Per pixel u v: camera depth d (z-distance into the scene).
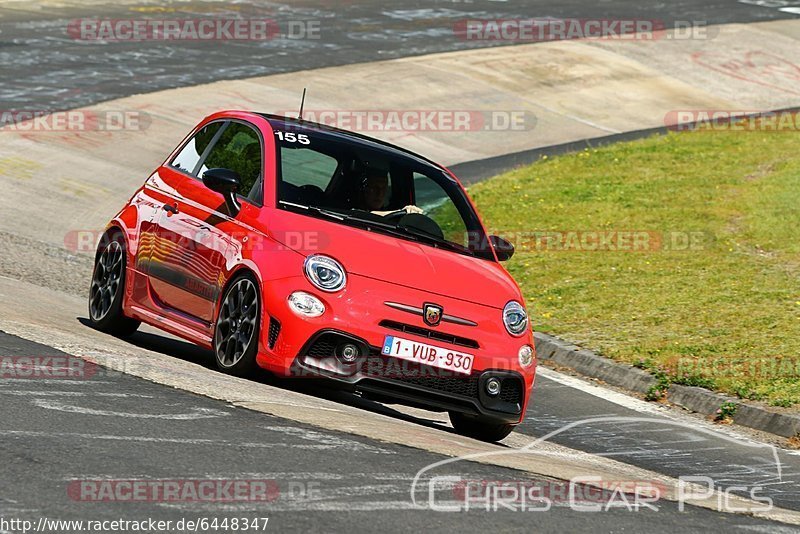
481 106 100.19
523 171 80.31
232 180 28.94
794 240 59.78
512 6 142.75
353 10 136.12
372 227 29.28
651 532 19.23
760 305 47.62
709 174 77.44
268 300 26.81
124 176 69.38
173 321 30.64
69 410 21.86
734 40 129.62
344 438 22.77
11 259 47.19
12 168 66.00
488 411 27.59
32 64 94.50
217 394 24.89
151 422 21.73
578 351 41.69
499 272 30.03
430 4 142.12
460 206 31.83
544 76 110.75
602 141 93.69
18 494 16.95
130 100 86.25
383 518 17.67
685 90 112.19
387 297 26.91
